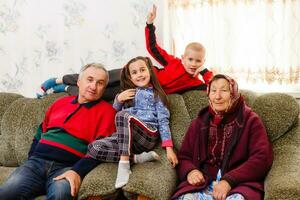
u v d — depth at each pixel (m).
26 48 2.92
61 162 2.09
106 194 1.78
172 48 2.63
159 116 2.13
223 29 2.50
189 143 2.03
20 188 1.95
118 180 1.78
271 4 2.38
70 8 2.80
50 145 2.11
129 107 2.21
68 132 2.15
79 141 2.14
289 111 1.99
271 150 1.90
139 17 2.70
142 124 2.04
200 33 2.55
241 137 1.90
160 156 2.00
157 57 2.45
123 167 1.84
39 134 2.26
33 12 2.87
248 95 2.16
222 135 1.94
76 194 1.85
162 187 1.77
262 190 1.75
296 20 2.38
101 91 2.22
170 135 2.09
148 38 2.44
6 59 2.96
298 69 2.42
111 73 2.41
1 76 2.97
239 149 1.89
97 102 2.23
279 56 2.42
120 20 2.74
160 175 1.82
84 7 2.78
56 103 2.32
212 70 2.55
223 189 1.73
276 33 2.41
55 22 2.84
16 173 2.02
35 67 2.93
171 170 1.94
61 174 1.98
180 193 1.83
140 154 1.96
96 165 1.96
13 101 2.61
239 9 2.47
